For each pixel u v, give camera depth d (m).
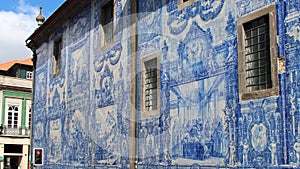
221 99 10.13
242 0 9.88
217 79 10.33
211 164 10.21
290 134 8.41
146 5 13.53
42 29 22.38
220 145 10.01
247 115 9.40
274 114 8.77
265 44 9.38
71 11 19.06
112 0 15.63
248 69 9.70
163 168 11.86
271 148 8.74
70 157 18.03
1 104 41.91
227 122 9.89
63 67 19.86
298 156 8.20
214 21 10.62
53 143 20.20
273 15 9.02
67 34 19.73
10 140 42.34
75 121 17.89
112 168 14.48
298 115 8.30
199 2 11.18
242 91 9.60
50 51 21.80
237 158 9.52
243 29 9.80
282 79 8.70
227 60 10.10
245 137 9.38
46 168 20.86
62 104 19.50
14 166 43.81
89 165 16.19
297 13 8.52
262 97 9.07
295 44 8.51
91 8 17.33
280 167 8.52
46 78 22.09
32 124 23.88
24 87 43.16
